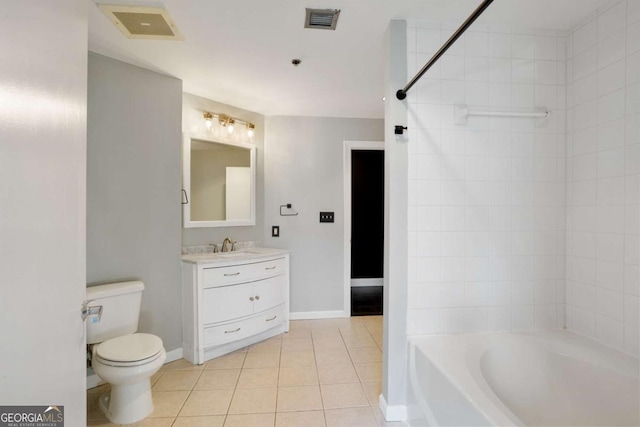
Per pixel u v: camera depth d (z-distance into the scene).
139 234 2.29
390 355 1.75
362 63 2.23
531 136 1.83
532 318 1.84
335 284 3.48
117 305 2.00
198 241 2.82
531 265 1.84
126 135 2.22
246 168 3.20
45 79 0.72
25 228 0.64
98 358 1.69
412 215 1.77
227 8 1.61
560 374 1.57
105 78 2.11
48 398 0.73
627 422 1.34
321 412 1.81
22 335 0.62
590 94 1.69
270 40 1.93
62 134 0.81
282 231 3.40
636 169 1.46
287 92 2.78
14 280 0.60
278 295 2.94
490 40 1.80
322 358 2.49
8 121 0.57
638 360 1.46
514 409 1.57
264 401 1.91
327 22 1.75
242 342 2.69
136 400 1.73
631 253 1.49
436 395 1.44
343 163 3.47
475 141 1.80
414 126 1.76
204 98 2.88
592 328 1.70
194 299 2.41
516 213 1.83
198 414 1.79
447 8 1.63
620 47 1.53
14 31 0.59
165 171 2.43
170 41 1.94
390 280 1.75
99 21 1.72
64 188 0.82
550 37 1.84
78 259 0.92
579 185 1.76
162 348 1.82
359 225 4.18
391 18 1.72
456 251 1.79
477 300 1.81
